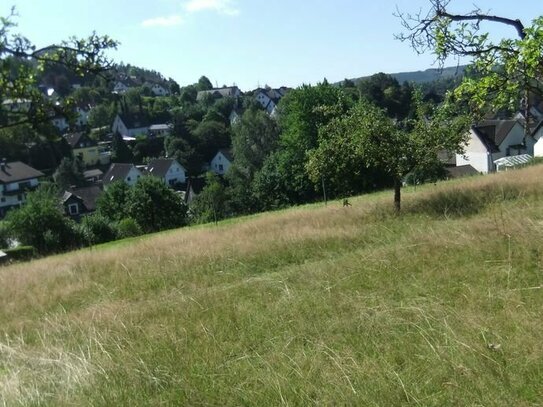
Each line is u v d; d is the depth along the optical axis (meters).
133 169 72.19
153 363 4.35
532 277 5.38
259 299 6.38
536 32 3.85
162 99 119.75
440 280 5.81
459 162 47.94
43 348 5.23
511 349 3.60
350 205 16.44
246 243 11.24
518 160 39.09
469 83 4.46
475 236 7.46
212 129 87.75
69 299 8.93
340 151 14.71
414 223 10.97
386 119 14.33
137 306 7.04
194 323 5.57
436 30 4.29
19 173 58.84
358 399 3.23
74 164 65.44
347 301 5.53
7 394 3.91
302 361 3.96
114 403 3.62
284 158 46.19
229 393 3.63
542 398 2.95
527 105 4.38
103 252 15.70
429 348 3.83
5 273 14.82
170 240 15.38
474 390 3.13
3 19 2.10
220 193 50.19
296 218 15.50
